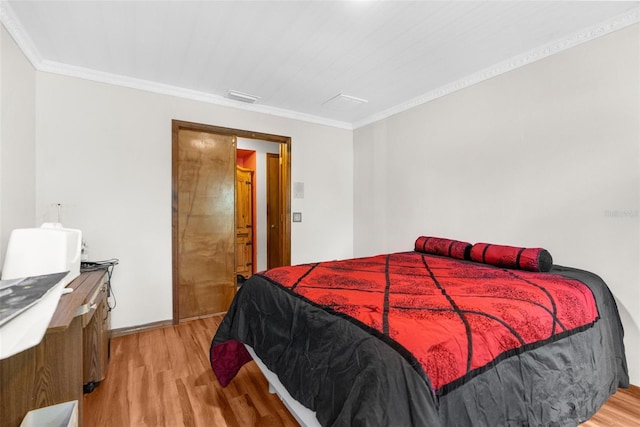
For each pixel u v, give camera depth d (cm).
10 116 192
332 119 403
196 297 318
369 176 396
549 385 126
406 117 340
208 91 307
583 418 141
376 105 350
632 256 183
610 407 166
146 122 283
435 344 99
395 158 356
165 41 214
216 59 241
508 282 167
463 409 96
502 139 249
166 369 211
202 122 313
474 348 105
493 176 256
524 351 121
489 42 217
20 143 208
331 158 408
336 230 413
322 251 403
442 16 187
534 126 229
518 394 113
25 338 70
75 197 253
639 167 180
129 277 276
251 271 491
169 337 265
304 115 381
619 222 188
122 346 246
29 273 146
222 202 332
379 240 382
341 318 119
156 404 173
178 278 300
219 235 330
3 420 118
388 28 200
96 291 157
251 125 345
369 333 105
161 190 290
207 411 168
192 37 210
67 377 126
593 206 199
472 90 271
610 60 190
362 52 231
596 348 155
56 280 99
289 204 377
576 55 205
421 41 215
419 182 325
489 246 225
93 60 241
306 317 132
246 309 180
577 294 157
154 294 287
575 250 207
